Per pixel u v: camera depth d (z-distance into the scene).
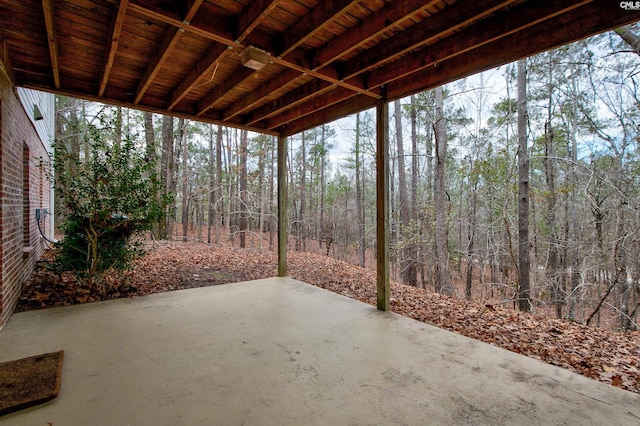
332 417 1.77
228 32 2.43
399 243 10.53
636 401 2.00
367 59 2.94
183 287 4.84
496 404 1.93
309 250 17.00
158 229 10.16
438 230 8.62
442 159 8.56
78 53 3.05
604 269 7.74
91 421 1.70
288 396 1.97
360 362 2.45
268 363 2.40
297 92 3.91
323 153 16.30
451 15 2.29
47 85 3.51
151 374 2.21
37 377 2.11
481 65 2.74
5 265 3.10
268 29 2.63
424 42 2.50
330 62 2.83
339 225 17.77
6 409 1.73
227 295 4.35
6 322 3.14
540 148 9.30
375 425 1.71
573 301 8.07
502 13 2.31
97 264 4.21
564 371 2.38
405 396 1.99
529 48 2.43
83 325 3.13
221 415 1.77
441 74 3.06
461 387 2.12
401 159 10.87
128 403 1.87
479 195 9.81
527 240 7.25
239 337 2.90
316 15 2.32
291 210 17.62
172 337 2.87
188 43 2.85
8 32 2.71
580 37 2.17
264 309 3.75
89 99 3.82
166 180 10.03
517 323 3.75
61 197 4.05
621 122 7.01
